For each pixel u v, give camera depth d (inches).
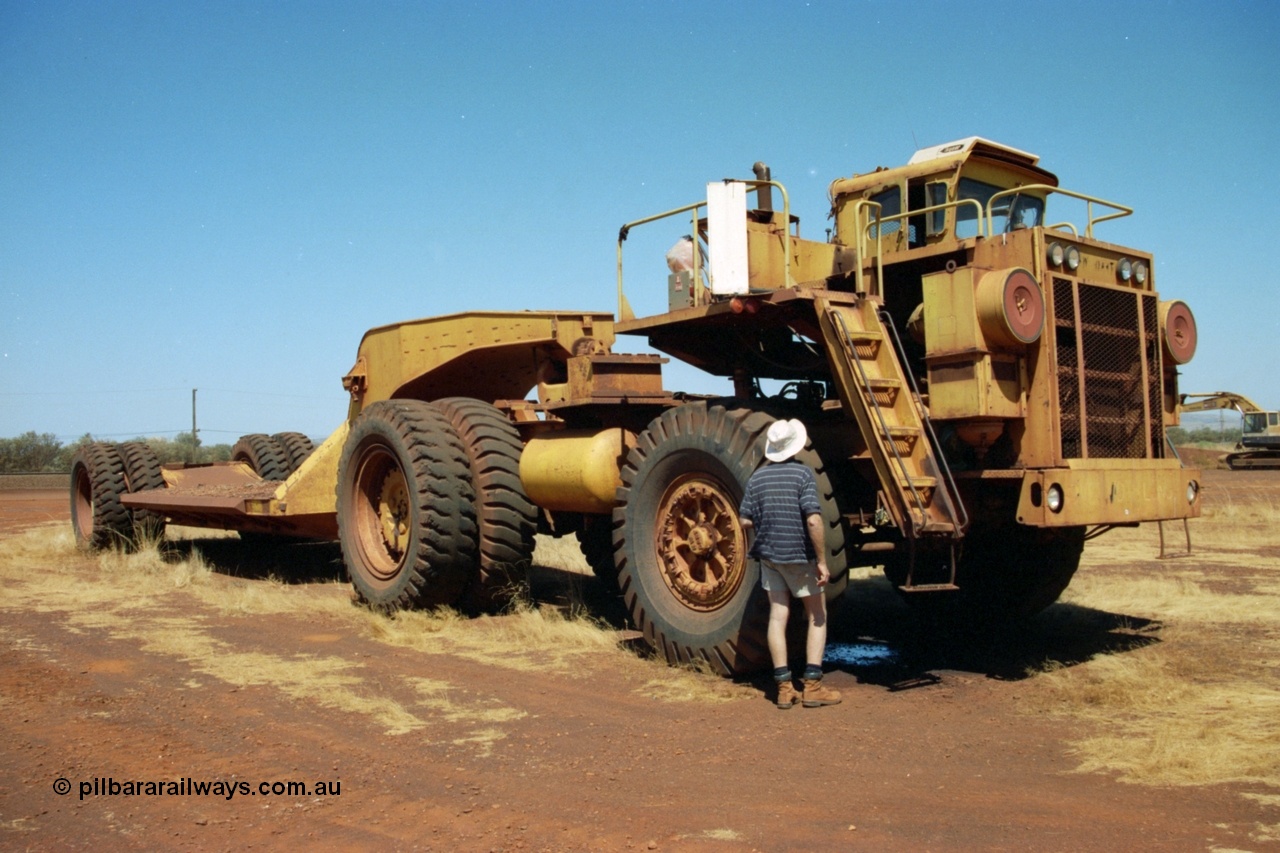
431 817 161.0
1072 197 271.6
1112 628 307.9
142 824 160.1
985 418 240.8
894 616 343.0
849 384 244.7
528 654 279.7
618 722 212.7
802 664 265.3
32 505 1029.2
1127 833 148.6
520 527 332.8
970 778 174.4
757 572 240.1
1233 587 376.8
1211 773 173.0
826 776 177.0
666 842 149.5
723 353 318.7
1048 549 298.7
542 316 376.2
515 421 354.0
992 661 269.7
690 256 301.9
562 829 155.3
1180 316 280.8
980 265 255.3
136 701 230.5
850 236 318.3
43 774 182.5
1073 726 205.0
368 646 292.2
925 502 235.9
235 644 295.0
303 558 510.6
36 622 329.7
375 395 405.1
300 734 205.2
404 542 350.6
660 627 265.0
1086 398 255.8
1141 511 254.5
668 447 267.3
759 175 311.1
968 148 292.7
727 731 205.2
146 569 454.6
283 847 150.8
